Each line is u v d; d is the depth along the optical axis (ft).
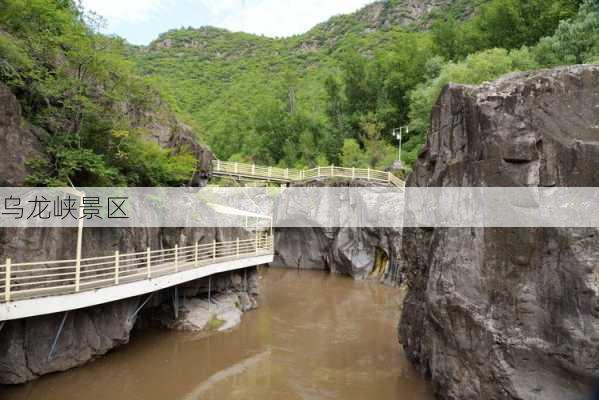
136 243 50.11
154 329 53.57
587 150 24.14
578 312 22.53
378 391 38.58
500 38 110.42
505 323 25.54
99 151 48.44
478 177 28.78
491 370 25.66
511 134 27.09
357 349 50.26
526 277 25.18
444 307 30.25
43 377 36.52
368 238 98.27
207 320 55.42
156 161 56.29
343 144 145.28
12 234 35.47
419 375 41.09
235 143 185.37
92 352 40.75
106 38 48.60
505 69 86.02
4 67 39.63
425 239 40.24
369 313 67.10
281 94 203.82
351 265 99.19
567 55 74.33
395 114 141.18
